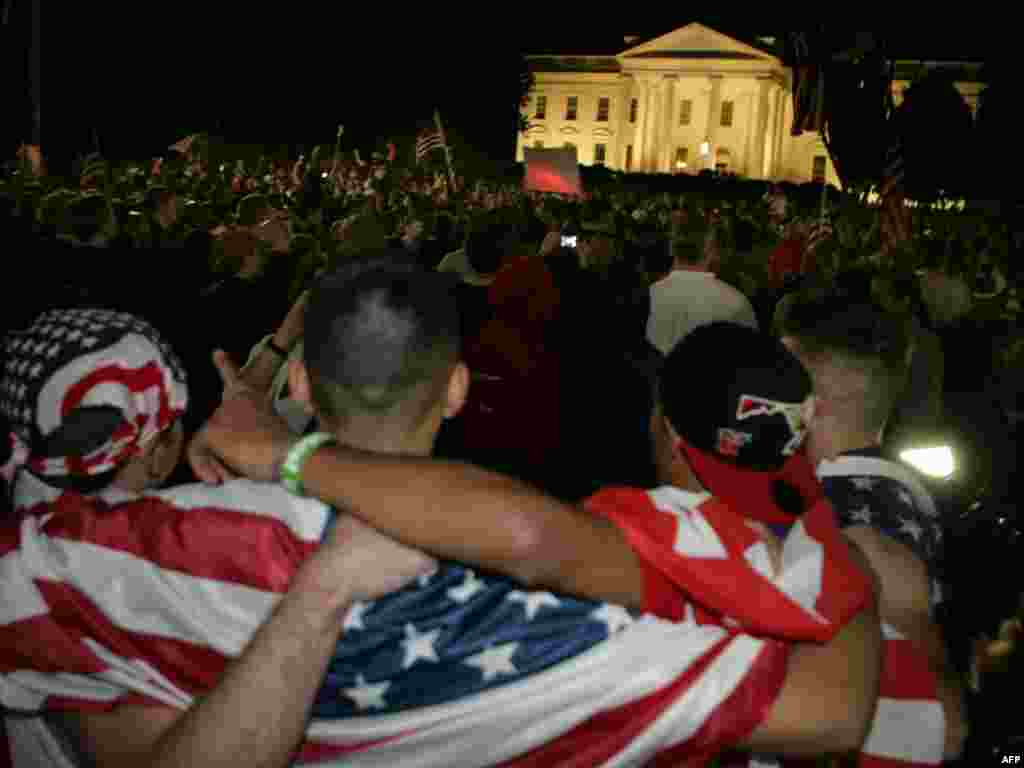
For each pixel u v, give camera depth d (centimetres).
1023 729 269
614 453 482
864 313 249
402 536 127
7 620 141
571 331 574
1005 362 507
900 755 180
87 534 143
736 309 576
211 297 477
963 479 461
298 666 129
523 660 142
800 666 145
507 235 562
